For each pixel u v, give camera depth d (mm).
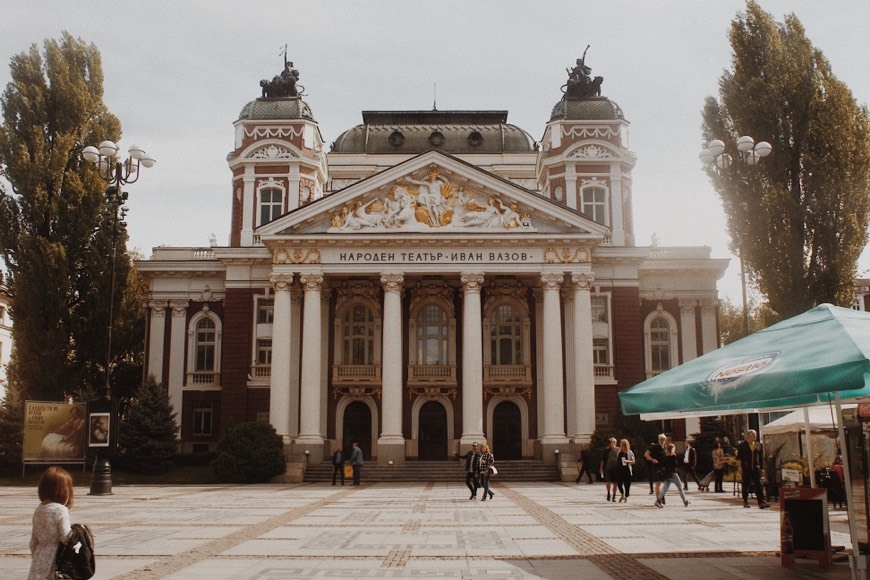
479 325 47438
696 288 54375
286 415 46781
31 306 48906
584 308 47625
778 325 14031
